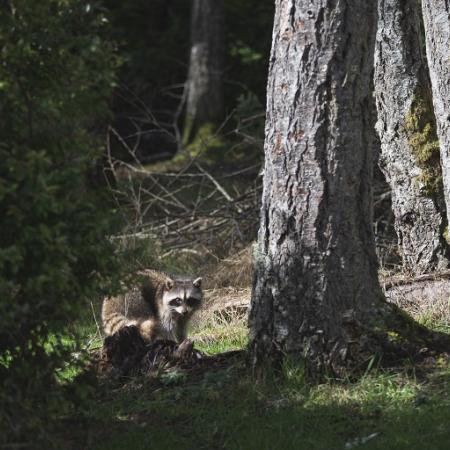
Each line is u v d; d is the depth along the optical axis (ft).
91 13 33.24
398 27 55.36
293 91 38.70
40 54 32.17
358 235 39.22
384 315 39.93
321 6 38.11
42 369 32.68
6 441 31.86
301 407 37.14
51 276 30.50
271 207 39.58
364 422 35.68
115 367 43.21
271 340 39.55
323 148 38.52
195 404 38.68
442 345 40.40
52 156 32.37
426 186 55.11
